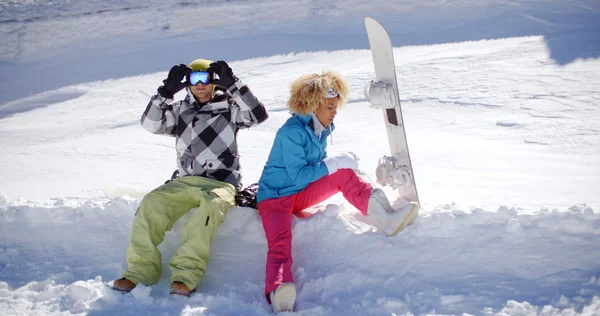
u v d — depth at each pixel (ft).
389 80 13.37
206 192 12.70
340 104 13.35
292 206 12.95
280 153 13.07
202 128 13.67
